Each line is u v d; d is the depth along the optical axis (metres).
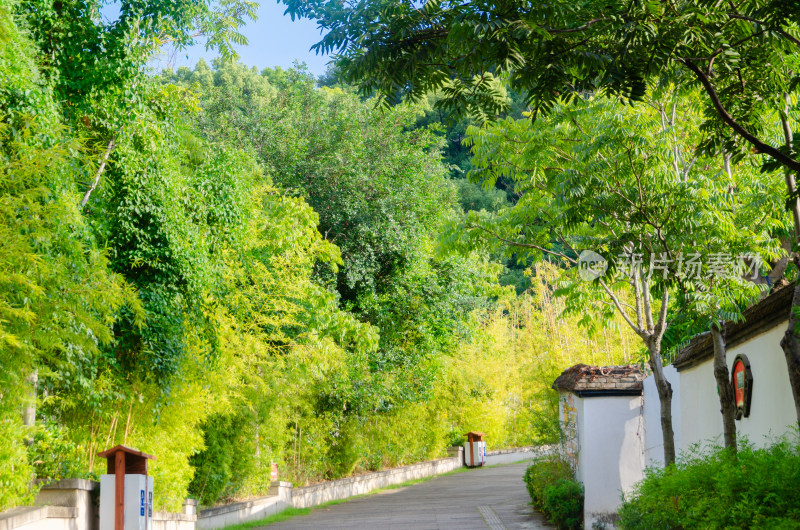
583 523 12.31
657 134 9.50
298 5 5.89
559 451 14.58
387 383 19.94
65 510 8.27
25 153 7.14
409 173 20.33
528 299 25.41
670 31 5.70
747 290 9.03
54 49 9.20
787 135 7.19
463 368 28.53
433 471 28.02
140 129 10.04
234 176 12.76
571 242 12.29
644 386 12.50
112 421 10.22
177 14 10.65
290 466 19.02
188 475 11.59
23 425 7.98
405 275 20.06
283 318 13.77
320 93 22.97
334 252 15.14
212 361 11.30
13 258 6.55
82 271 7.87
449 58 5.91
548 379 19.23
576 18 5.74
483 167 11.67
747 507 5.41
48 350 8.03
